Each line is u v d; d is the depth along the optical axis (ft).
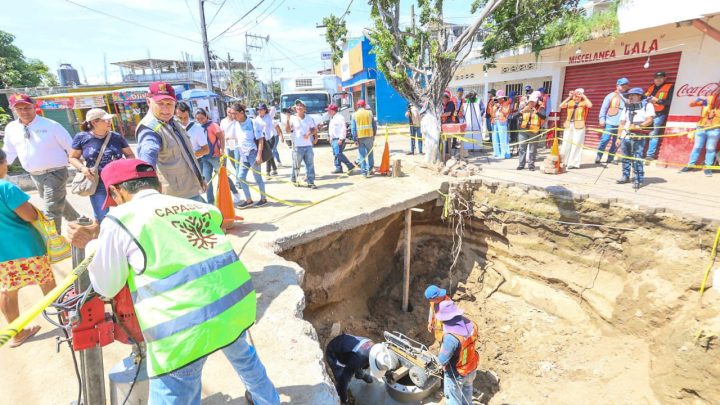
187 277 6.11
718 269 16.93
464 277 28.91
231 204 20.25
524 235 25.70
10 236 10.82
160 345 5.96
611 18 27.35
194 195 13.88
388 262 29.48
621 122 25.08
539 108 29.22
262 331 12.18
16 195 10.55
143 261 6.00
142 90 66.74
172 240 6.21
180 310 5.98
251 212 23.73
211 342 6.07
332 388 10.12
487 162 34.47
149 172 6.98
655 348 18.47
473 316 26.66
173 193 13.28
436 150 31.83
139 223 6.09
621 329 20.74
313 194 27.53
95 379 7.07
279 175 34.81
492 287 27.45
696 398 15.96
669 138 28.84
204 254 6.41
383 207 24.16
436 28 31.48
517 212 25.52
